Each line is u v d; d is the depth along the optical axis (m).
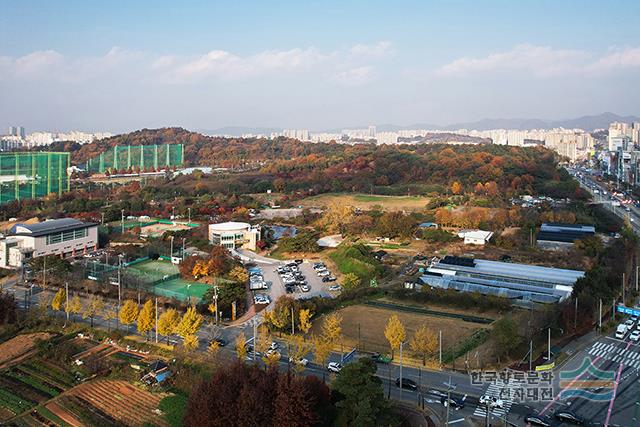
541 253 151.12
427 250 158.88
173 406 70.00
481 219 184.25
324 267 145.00
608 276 120.31
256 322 100.94
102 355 86.19
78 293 119.94
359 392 63.88
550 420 65.06
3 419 68.62
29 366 83.00
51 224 157.62
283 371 79.06
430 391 73.25
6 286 126.69
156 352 86.69
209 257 138.38
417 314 105.81
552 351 85.62
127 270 131.88
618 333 92.88
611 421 64.88
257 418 60.50
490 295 110.25
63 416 69.19
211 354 82.06
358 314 106.06
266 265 150.25
